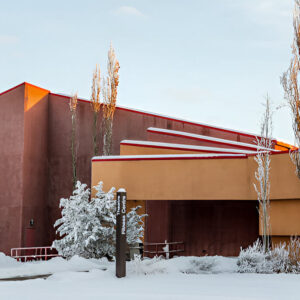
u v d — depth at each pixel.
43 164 32.19
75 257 19.69
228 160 20.86
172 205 26.39
